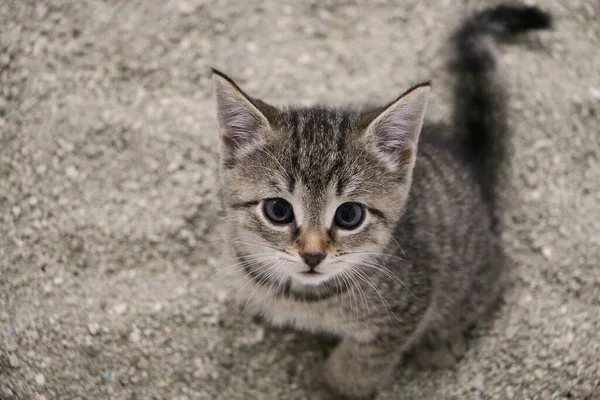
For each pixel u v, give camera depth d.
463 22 0.59
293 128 0.49
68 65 0.59
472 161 0.57
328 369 0.53
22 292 0.54
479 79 0.58
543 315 0.55
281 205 0.48
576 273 0.56
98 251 0.55
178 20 0.61
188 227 0.56
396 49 0.63
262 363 0.53
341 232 0.48
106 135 0.57
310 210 0.48
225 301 0.55
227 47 0.61
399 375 0.54
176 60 0.60
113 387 0.52
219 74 0.47
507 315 0.55
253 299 0.52
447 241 0.52
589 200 0.58
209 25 0.62
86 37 0.60
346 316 0.50
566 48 0.62
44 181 0.56
